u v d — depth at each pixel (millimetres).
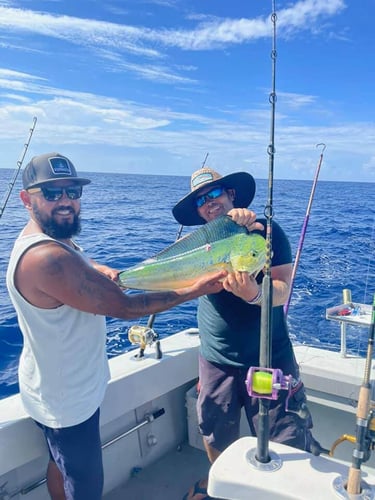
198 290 1613
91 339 1669
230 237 1609
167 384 2447
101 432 2234
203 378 2039
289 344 1922
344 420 2312
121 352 4809
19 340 4895
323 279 8164
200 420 2043
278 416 1768
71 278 1456
